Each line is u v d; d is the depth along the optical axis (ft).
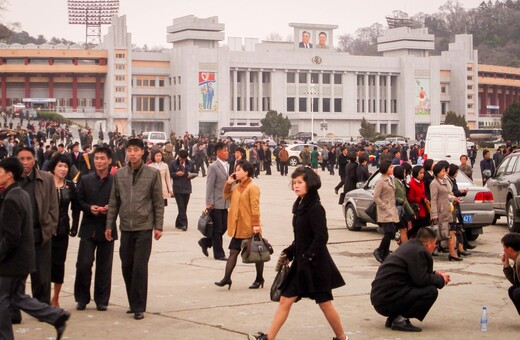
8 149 183.42
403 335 40.29
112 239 45.09
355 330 41.24
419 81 654.12
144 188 44.27
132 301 44.06
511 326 42.39
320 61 623.36
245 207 52.19
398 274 40.93
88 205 45.44
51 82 574.15
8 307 35.68
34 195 41.39
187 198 87.20
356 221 86.22
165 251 70.33
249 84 611.47
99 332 40.70
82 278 45.88
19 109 500.74
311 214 36.58
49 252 42.37
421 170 64.64
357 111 646.33
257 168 205.77
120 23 574.56
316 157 211.82
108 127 568.41
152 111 602.03
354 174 103.71
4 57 568.41
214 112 586.04
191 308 46.39
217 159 64.80
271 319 43.50
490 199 77.66
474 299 49.52
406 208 63.46
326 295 36.76
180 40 606.14
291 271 37.04
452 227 65.72
